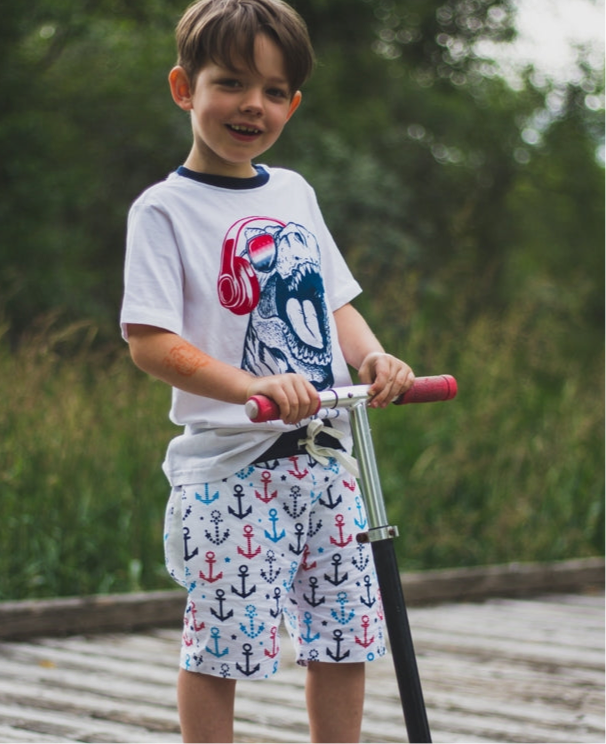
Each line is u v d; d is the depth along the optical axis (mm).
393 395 2070
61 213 11914
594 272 17406
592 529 5641
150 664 3666
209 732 2115
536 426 6223
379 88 15531
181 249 2109
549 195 17688
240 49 2047
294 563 2121
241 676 2076
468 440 5793
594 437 6137
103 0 12828
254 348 2115
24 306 10508
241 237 2137
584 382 6910
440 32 16328
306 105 14266
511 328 6941
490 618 4480
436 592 4812
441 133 15703
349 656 2168
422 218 15453
